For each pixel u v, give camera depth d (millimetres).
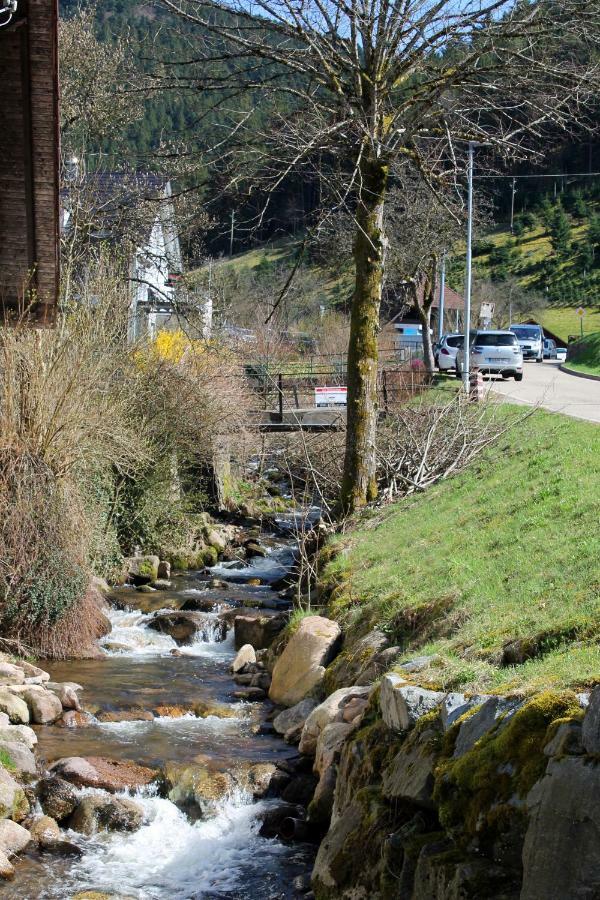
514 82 16750
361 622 11570
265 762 9688
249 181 15680
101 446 16031
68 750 10164
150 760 9906
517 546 10680
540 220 121750
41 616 13977
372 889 6406
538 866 4879
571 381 39625
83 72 25203
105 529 18938
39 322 14625
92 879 7789
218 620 15742
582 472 13250
